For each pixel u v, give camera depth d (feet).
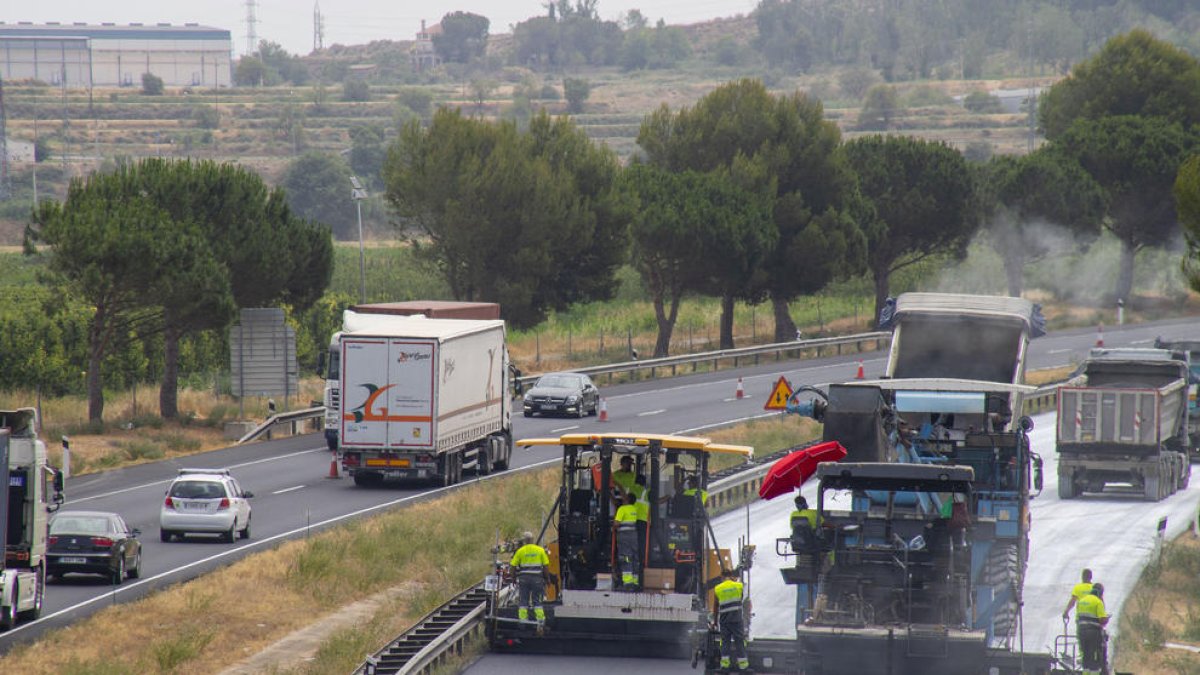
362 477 262.88
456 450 261.44
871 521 121.90
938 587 120.06
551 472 272.10
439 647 135.13
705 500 141.79
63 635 150.92
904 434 161.17
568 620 140.56
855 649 115.55
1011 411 174.09
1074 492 241.35
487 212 426.51
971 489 125.80
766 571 181.57
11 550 158.92
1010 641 130.31
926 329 225.15
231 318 319.47
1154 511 228.84
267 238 331.57
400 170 435.53
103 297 304.91
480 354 271.69
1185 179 253.03
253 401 370.94
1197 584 176.65
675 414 351.46
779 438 310.45
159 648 144.66
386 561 194.90
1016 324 221.05
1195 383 282.56
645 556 139.64
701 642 135.33
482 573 185.78
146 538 210.59
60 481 167.63
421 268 449.89
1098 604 127.13
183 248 304.09
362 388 251.80
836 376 420.77
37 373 368.48
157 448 295.69
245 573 184.55
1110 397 237.45
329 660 142.00
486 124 441.68
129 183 321.93
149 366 404.16
